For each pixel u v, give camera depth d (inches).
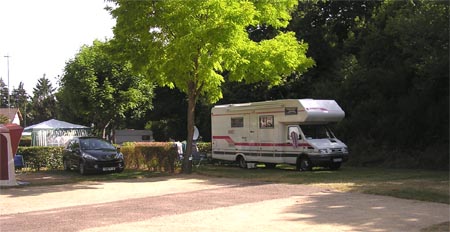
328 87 1020.5
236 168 885.8
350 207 420.8
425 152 858.8
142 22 701.9
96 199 502.9
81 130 1285.7
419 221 355.3
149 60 740.0
